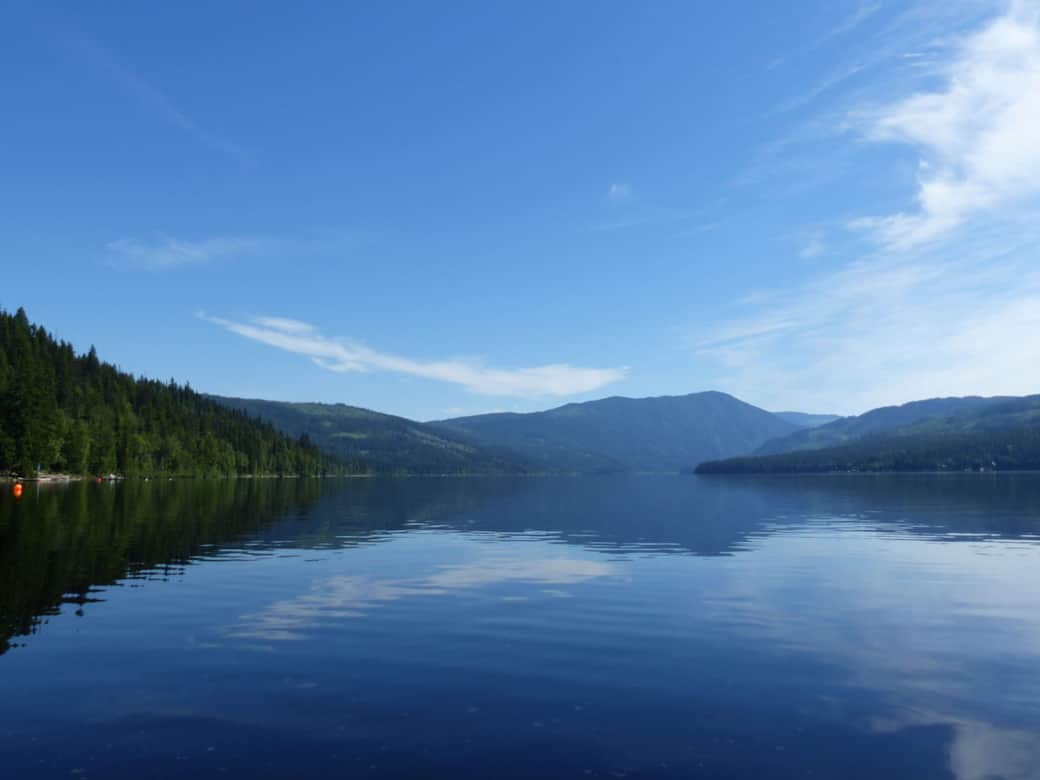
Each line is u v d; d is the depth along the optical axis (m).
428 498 110.00
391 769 11.34
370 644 18.73
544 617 22.09
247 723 13.22
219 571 30.72
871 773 11.29
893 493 115.94
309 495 111.69
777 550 39.53
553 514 71.50
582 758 11.78
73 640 18.95
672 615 22.42
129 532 45.50
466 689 15.20
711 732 12.91
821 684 15.61
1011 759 11.80
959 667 16.86
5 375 151.38
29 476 136.62
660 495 123.06
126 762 11.53
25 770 11.21
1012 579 29.48
